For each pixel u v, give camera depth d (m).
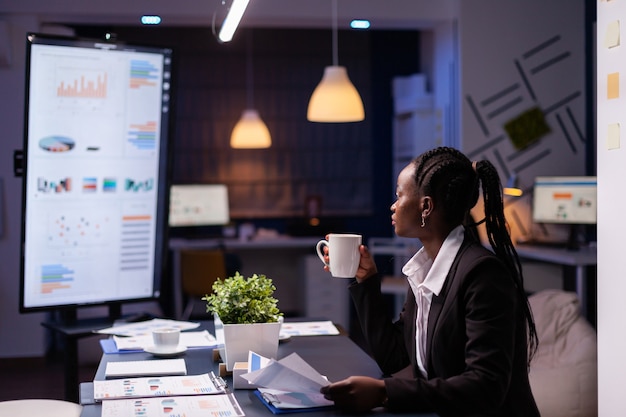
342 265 2.38
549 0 6.45
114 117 3.53
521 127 6.45
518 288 2.19
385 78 8.89
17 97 5.99
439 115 7.09
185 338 2.82
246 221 8.85
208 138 8.75
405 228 2.18
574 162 6.55
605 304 2.86
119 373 2.27
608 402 2.85
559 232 6.69
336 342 2.78
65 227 3.47
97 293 3.56
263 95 8.80
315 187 8.95
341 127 8.95
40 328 6.15
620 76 2.74
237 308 2.33
